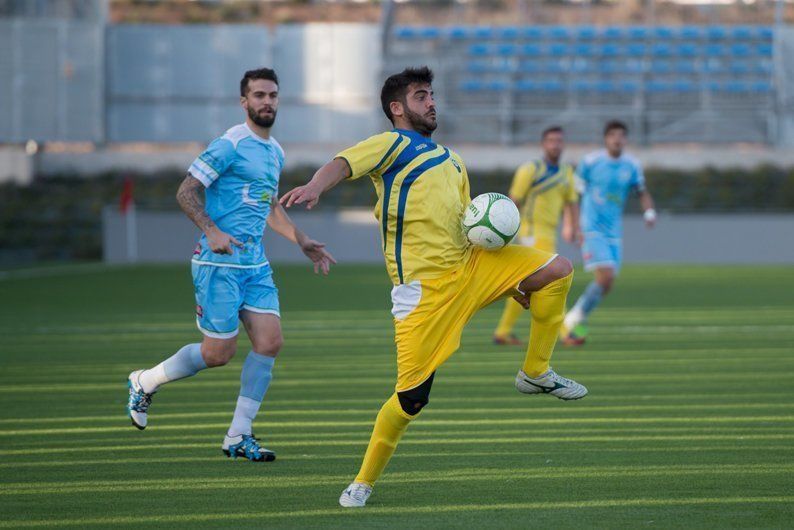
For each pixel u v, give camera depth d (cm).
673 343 3462
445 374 2788
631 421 2091
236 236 1795
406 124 1488
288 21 11388
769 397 2384
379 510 1420
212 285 1784
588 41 10550
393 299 1484
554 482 1576
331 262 1903
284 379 2727
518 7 11281
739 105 10050
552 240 3575
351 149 1419
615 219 3528
